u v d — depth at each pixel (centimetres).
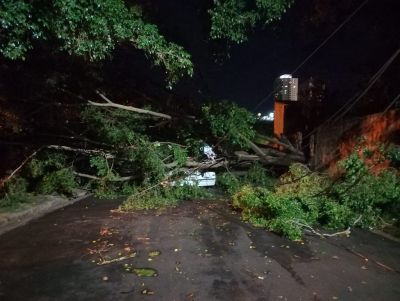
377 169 1002
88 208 1098
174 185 1225
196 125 1317
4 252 684
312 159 1361
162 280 552
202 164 1313
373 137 1072
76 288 525
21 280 554
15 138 1260
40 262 630
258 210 934
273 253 676
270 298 494
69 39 800
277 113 1789
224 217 977
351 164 973
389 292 514
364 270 593
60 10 739
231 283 541
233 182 1306
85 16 771
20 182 1170
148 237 781
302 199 913
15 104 1226
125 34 866
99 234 805
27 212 998
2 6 694
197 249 700
